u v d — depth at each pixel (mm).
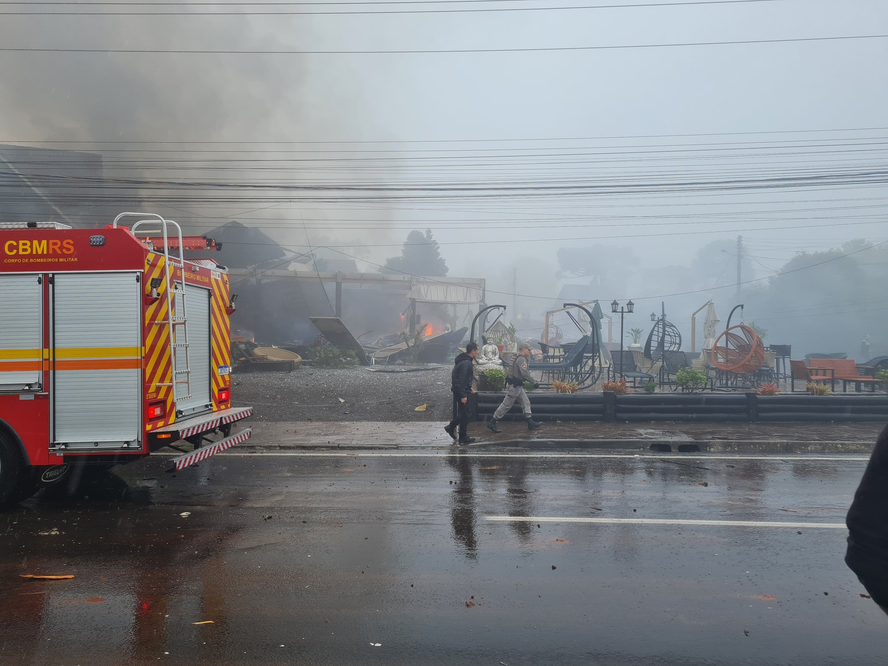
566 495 6781
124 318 6410
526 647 3324
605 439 10078
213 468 8375
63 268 6414
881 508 1566
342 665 3146
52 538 5344
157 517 5988
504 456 9227
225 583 4270
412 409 14023
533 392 12586
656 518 5844
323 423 12297
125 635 3502
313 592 4098
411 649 3311
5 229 6469
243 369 22562
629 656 3227
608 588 4152
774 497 6672
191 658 3232
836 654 3254
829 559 4723
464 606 3859
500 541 5160
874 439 10070
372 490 7059
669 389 17016
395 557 4777
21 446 6332
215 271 8172
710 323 20766
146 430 6410
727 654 3248
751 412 11836
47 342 6379
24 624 3656
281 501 6574
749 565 4590
